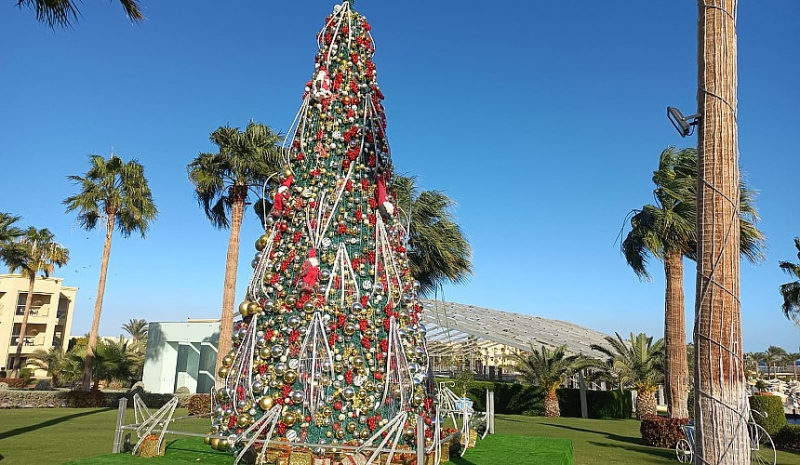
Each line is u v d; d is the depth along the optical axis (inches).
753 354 2992.1
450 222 650.8
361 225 257.0
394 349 234.2
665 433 506.0
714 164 192.4
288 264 247.0
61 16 320.2
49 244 1363.2
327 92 273.9
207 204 750.5
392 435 220.2
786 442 546.6
